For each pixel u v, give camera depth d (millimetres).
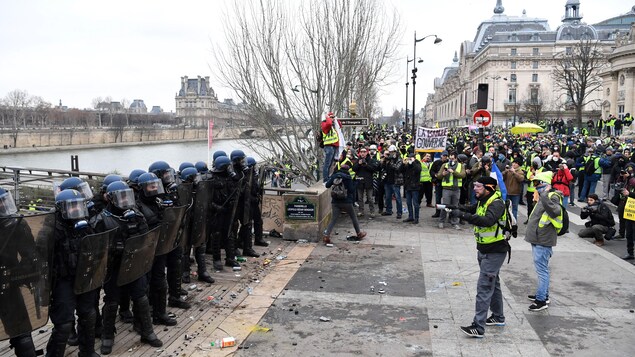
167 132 110125
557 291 8602
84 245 5145
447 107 176000
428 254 10742
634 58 62938
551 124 70875
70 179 5543
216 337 6570
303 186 18984
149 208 6527
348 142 20750
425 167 15938
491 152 18078
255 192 10398
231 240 9508
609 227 12195
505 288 8688
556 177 14875
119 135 96688
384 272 9453
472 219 6492
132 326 6930
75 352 6164
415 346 6379
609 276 9469
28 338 5000
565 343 6523
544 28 122562
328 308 7637
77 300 5465
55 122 129750
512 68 110125
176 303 7562
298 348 6293
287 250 10977
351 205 11586
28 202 15734
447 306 7766
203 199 8305
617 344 6508
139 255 5965
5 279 4605
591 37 107000
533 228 7617
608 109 74812
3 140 71562
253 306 7672
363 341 6512
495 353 6215
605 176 18703
